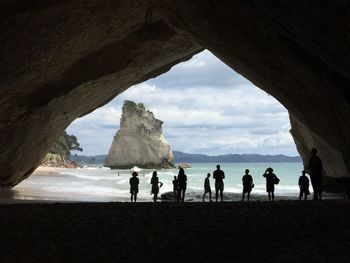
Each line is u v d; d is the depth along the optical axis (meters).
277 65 15.34
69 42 19.52
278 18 10.77
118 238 7.68
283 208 10.85
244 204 12.49
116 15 19.31
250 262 6.12
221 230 8.20
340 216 9.34
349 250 6.23
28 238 7.68
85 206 12.41
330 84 13.55
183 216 9.84
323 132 17.72
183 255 6.61
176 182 19.89
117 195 29.28
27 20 16.61
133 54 22.91
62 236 7.84
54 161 111.06
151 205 12.70
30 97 21.14
